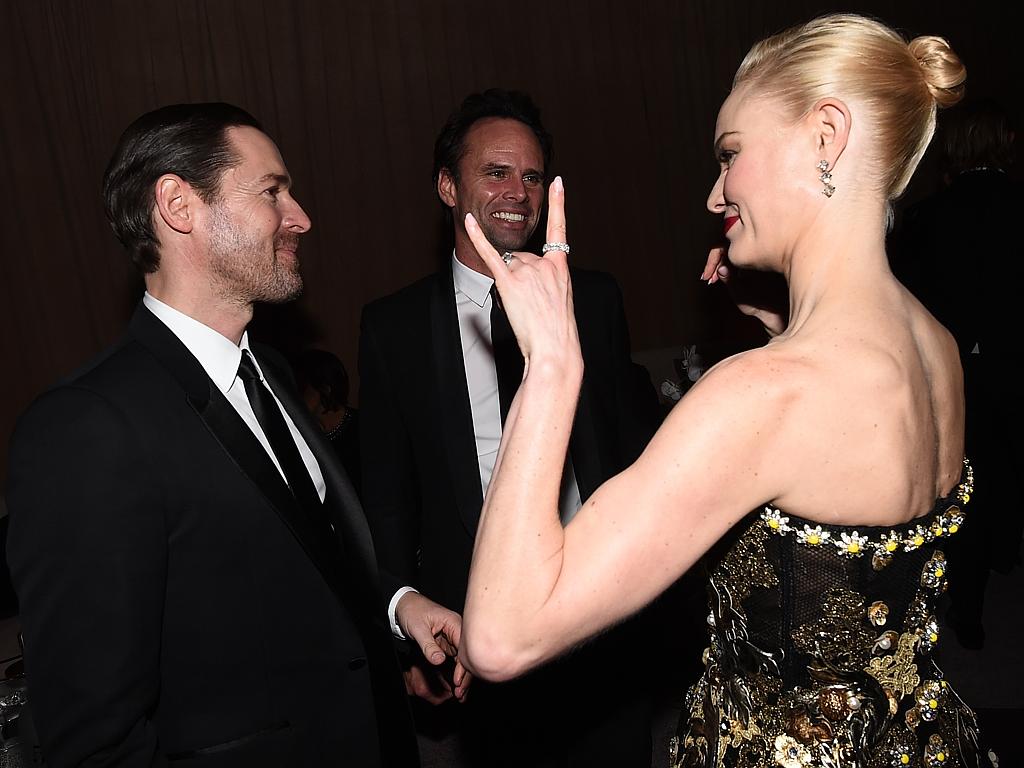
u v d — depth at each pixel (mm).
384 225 5582
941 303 3189
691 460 892
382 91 5547
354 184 5500
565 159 6105
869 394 941
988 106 3189
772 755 1053
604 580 886
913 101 998
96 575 1160
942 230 3174
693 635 3135
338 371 2881
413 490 2008
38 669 1155
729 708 1107
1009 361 3133
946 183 3299
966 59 7285
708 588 1135
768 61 1034
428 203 5688
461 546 1910
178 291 1404
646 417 2076
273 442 1443
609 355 2021
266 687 1329
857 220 1006
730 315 6508
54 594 1154
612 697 1959
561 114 6062
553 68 6020
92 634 1150
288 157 5320
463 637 924
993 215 3100
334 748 1381
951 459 1077
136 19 4906
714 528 917
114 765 1150
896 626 1038
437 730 2961
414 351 1962
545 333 950
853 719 1030
